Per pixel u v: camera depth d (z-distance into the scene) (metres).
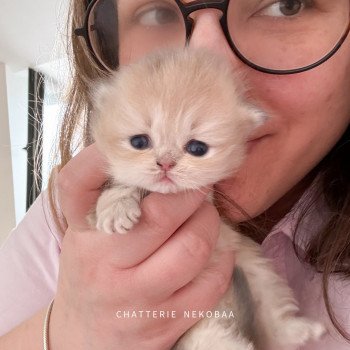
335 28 0.15
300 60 0.14
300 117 0.15
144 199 0.12
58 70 0.25
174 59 0.12
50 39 0.37
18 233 0.22
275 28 0.15
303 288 0.17
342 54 0.15
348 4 0.15
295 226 0.17
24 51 0.43
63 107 0.21
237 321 0.15
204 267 0.13
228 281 0.14
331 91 0.15
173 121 0.11
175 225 0.12
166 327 0.13
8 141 0.48
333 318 0.15
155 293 0.12
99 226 0.12
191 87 0.11
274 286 0.16
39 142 0.27
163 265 0.12
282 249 0.17
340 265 0.16
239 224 0.16
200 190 0.12
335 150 0.18
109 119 0.12
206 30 0.14
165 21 0.15
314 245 0.17
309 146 0.16
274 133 0.15
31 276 0.21
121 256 0.12
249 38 0.14
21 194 0.49
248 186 0.15
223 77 0.12
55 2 0.33
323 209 0.17
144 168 0.12
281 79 0.14
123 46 0.16
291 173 0.16
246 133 0.13
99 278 0.13
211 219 0.13
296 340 0.15
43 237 0.22
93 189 0.13
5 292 0.21
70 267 0.13
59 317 0.14
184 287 0.13
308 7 0.15
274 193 0.16
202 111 0.11
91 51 0.17
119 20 0.16
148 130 0.11
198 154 0.12
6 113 0.48
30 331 0.16
